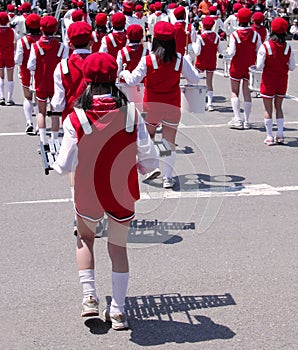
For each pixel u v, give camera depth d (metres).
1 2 33.09
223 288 7.24
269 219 9.40
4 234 8.88
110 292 7.16
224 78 24.03
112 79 5.92
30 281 7.44
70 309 6.79
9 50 18.23
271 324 6.46
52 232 8.95
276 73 13.26
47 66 11.99
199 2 34.94
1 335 6.29
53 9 31.42
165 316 6.62
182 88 10.58
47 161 6.47
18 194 10.63
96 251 8.20
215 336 6.25
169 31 9.82
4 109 18.14
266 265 7.84
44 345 6.12
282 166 12.20
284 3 37.59
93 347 6.08
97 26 17.52
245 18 14.51
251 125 15.84
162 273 7.62
